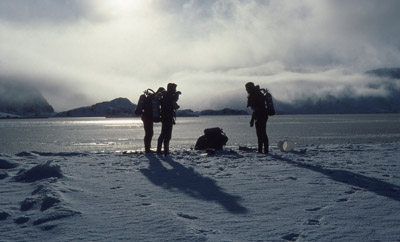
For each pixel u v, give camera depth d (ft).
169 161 27.02
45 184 16.53
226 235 9.63
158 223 10.74
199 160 27.55
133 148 111.45
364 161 26.05
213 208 12.69
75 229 10.18
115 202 13.61
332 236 9.48
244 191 15.66
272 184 17.33
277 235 9.61
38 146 127.24
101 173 21.03
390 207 12.62
